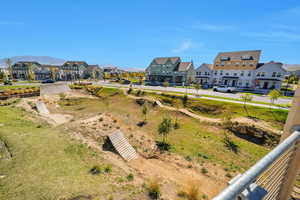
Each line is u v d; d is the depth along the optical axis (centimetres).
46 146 916
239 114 1867
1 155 753
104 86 4425
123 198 569
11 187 549
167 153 1211
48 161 752
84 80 6850
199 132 1648
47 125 1449
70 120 1750
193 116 2036
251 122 1612
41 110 2155
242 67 3912
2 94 2839
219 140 1474
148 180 808
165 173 942
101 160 910
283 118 1596
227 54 4391
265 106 1909
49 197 516
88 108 2542
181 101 2548
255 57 3778
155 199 606
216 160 1143
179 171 981
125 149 1160
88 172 732
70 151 923
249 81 3816
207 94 2867
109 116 1808
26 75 7000
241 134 1566
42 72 7100
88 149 1022
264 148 1350
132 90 3509
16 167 673
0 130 1055
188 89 3638
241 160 1160
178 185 812
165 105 2570
